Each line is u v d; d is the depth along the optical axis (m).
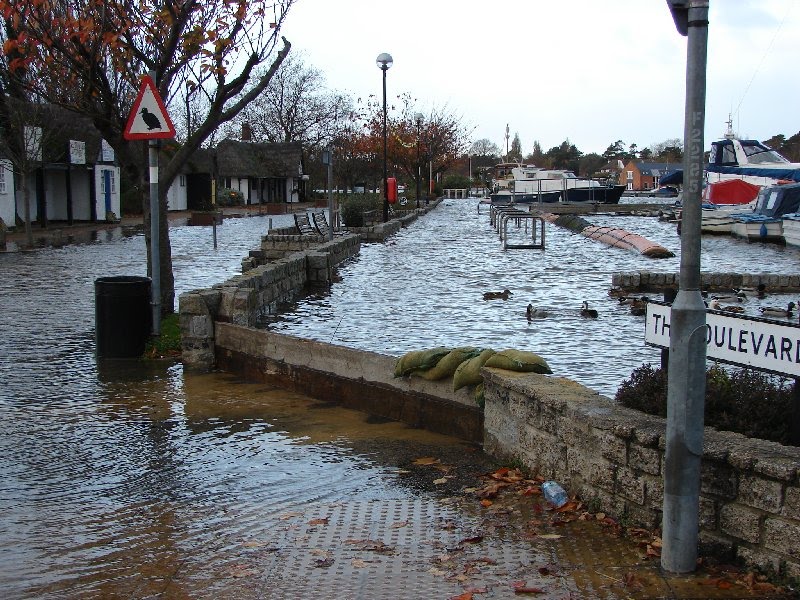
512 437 6.66
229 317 10.66
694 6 4.47
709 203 47.09
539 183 68.75
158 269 11.56
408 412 8.08
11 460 7.10
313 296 17.66
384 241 33.44
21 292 18.06
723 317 5.32
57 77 12.71
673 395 4.67
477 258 26.41
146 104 10.81
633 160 159.88
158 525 5.70
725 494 4.78
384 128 40.78
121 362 10.95
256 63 12.42
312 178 94.56
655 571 4.74
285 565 5.00
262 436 7.74
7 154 30.91
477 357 7.41
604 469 5.54
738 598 4.40
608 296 17.73
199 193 68.31
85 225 44.53
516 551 5.09
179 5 12.33
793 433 5.06
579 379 10.20
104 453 7.27
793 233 33.78
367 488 6.33
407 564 4.95
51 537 5.51
